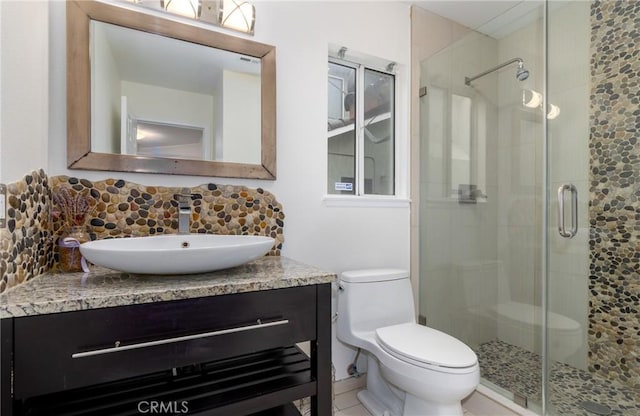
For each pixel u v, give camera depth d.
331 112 1.89
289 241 1.60
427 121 2.07
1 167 0.80
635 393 1.61
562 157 1.89
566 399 1.58
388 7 1.93
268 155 1.51
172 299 0.85
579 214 1.83
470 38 2.20
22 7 0.92
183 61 1.36
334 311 1.71
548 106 1.95
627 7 1.65
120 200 1.24
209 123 1.40
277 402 1.00
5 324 0.70
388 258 1.91
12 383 0.70
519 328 2.09
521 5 1.96
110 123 1.23
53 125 1.13
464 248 2.17
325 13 1.71
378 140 2.03
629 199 1.65
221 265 0.97
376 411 1.52
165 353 0.85
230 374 1.09
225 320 0.92
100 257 0.86
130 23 1.26
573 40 1.86
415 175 2.03
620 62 1.68
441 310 2.08
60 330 0.74
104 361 0.78
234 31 1.46
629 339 1.65
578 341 1.82
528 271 2.05
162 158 1.31
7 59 0.84
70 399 0.89
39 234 1.03
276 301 1.00
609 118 1.72
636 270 1.63
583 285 1.81
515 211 2.14
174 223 1.33
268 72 1.52
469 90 2.19
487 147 2.24
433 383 1.17
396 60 1.96
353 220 1.79
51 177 1.13
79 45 1.17
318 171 1.67
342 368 1.74
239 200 1.47
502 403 1.55
